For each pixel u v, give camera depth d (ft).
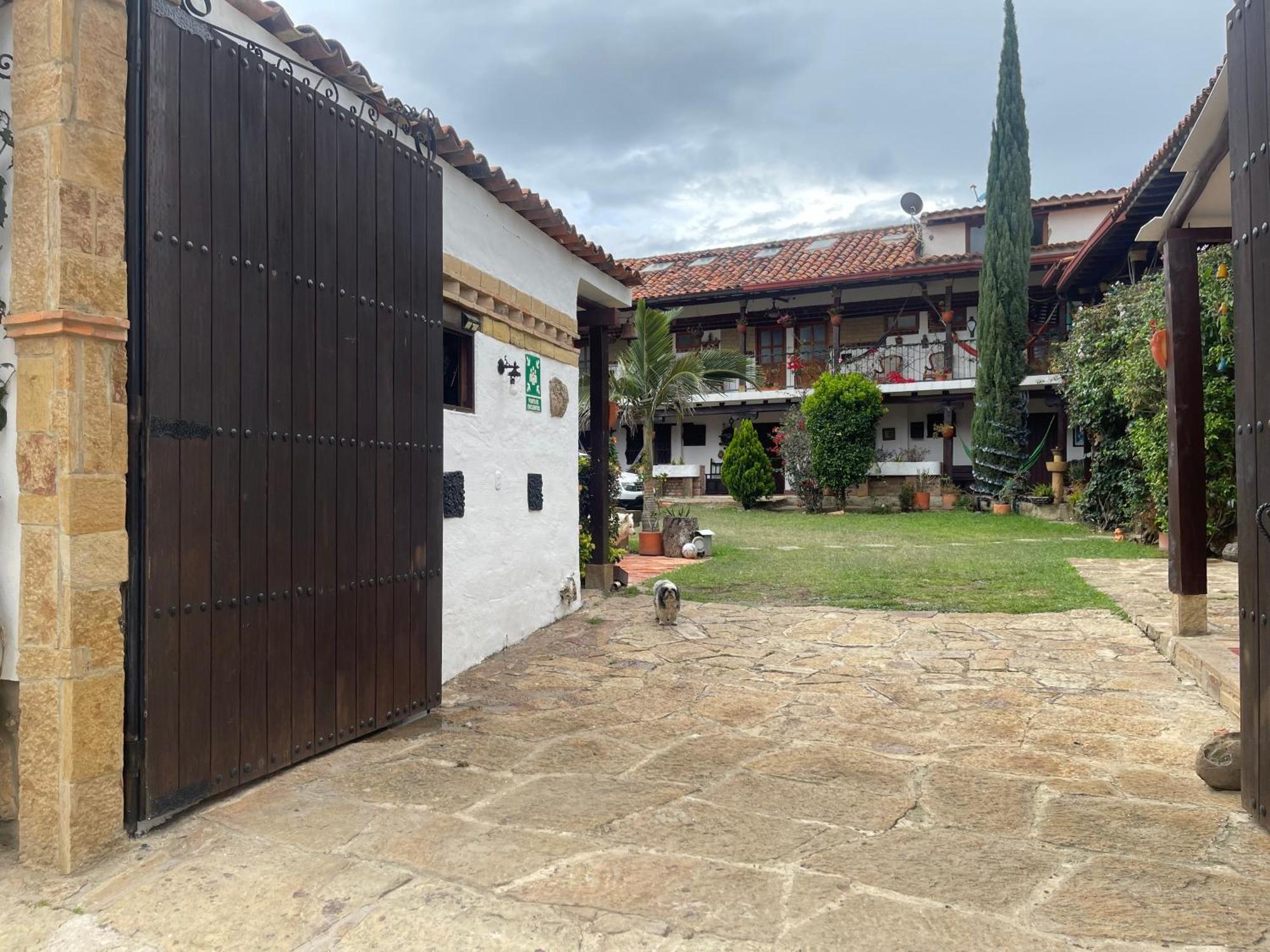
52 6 9.04
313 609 12.33
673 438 87.92
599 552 28.58
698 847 9.44
